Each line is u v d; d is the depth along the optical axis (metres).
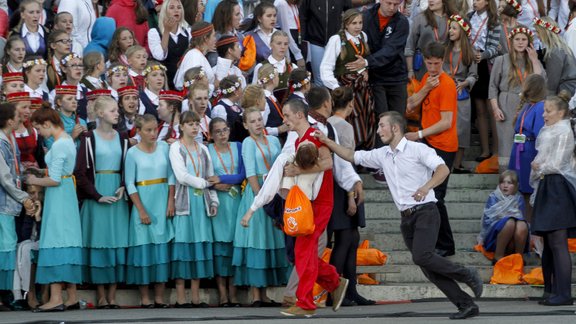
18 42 26.69
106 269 24.20
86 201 24.16
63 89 24.78
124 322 20.41
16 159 23.58
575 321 19.94
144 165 24.33
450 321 20.22
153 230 24.33
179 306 24.53
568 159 23.81
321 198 21.69
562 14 35.44
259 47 30.30
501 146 29.69
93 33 30.27
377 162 21.31
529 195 26.16
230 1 29.42
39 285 24.44
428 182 20.53
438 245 26.72
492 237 26.56
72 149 23.55
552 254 24.19
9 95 23.86
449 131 26.67
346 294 24.25
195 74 26.61
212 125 25.17
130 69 27.39
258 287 24.81
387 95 29.81
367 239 27.30
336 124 23.83
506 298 25.47
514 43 29.59
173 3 29.66
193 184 24.36
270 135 25.81
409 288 25.44
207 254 24.66
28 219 23.70
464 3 32.38
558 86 30.33
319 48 31.52
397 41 29.39
